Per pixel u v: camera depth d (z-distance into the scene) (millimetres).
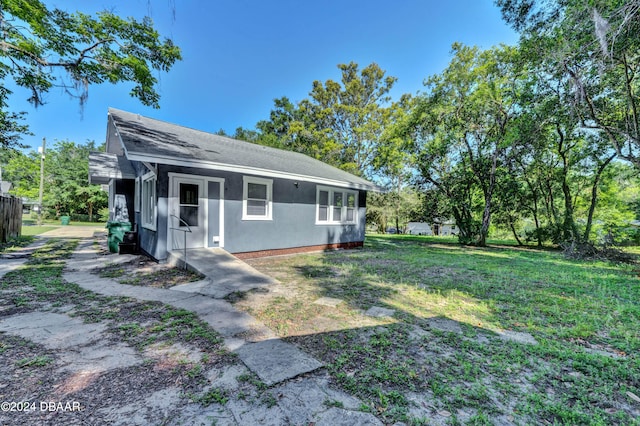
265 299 4254
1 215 9555
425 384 2148
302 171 9336
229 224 7711
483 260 8656
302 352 2625
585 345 2898
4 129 9797
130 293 4438
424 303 4188
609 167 12781
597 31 4867
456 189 14969
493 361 2523
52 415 1739
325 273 6250
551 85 8797
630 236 13656
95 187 23891
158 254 6586
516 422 1761
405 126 15641
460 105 13156
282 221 8977
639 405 1961
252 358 2494
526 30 7211
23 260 6973
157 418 1726
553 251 11953
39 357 2453
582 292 4922
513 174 13562
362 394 2008
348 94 25469
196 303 3994
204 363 2402
